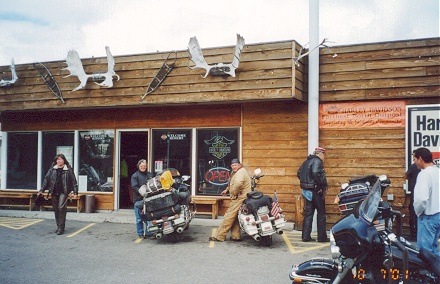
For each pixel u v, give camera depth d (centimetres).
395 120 941
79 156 1232
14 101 1191
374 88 946
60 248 817
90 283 598
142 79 1058
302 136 1017
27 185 1285
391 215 493
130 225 1056
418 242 592
